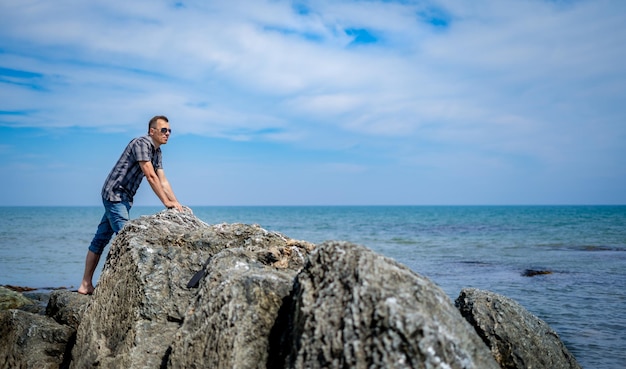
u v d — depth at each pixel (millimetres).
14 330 6500
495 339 5184
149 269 5301
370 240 34000
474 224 59062
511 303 5484
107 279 5703
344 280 3408
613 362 7820
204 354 3908
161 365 4582
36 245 28047
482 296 5547
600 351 8367
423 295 3352
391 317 3061
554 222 62344
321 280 3539
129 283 5316
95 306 5668
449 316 3357
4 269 18422
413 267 19844
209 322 4008
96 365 5105
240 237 5617
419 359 2961
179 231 6121
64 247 26859
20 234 37875
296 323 3488
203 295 4309
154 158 7363
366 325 3125
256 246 5348
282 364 3512
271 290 3973
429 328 3029
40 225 53875
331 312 3283
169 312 4992
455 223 61844
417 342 2990
